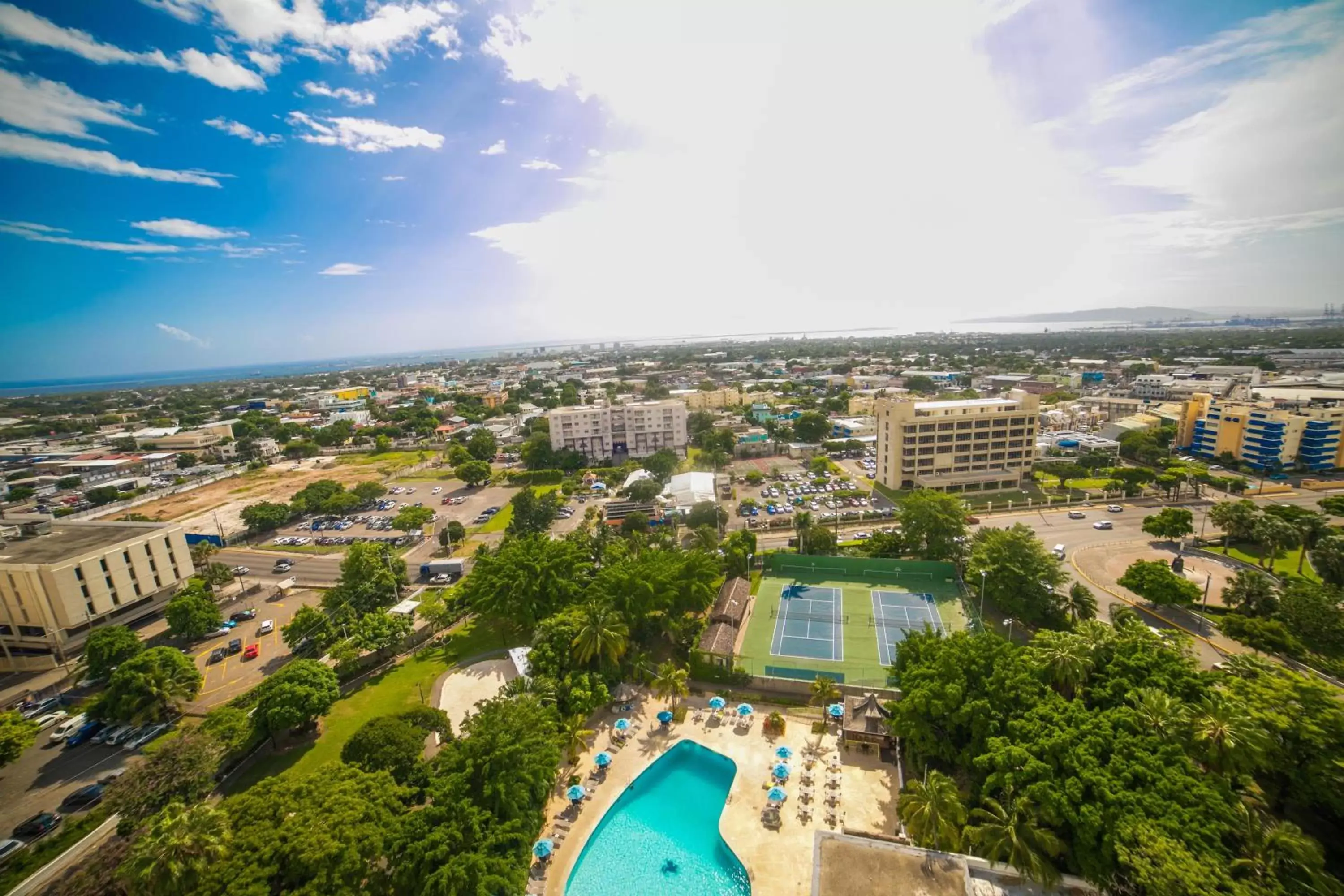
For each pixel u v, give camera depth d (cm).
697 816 6397
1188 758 4997
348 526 17388
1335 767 4941
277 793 5322
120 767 7588
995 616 10212
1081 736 5356
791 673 8719
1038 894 4475
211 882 4431
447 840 5072
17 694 9481
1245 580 9206
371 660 9619
